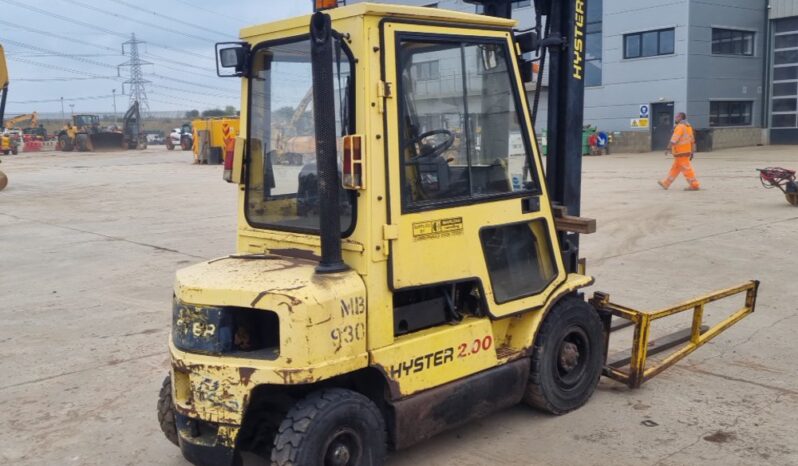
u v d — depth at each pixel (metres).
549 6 5.39
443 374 4.15
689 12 32.12
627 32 34.38
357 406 3.71
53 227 14.13
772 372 5.73
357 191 3.75
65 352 6.62
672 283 8.47
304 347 3.51
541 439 4.64
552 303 4.79
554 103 5.47
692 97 32.94
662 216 13.12
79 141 49.78
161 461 4.55
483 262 4.32
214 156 32.78
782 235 11.02
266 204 4.36
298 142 4.15
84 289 9.02
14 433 4.99
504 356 4.54
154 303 8.28
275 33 4.23
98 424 5.11
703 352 6.21
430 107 4.05
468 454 4.47
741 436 4.64
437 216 4.04
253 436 4.03
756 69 35.25
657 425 4.82
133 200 18.50
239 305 3.61
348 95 3.77
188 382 3.84
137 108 53.97
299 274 3.75
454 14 4.10
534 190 4.69
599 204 14.96
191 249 11.48
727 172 21.17
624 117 35.09
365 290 3.75
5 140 43.28
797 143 35.00
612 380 5.61
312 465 3.53
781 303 7.58
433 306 4.23
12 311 8.07
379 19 3.73
